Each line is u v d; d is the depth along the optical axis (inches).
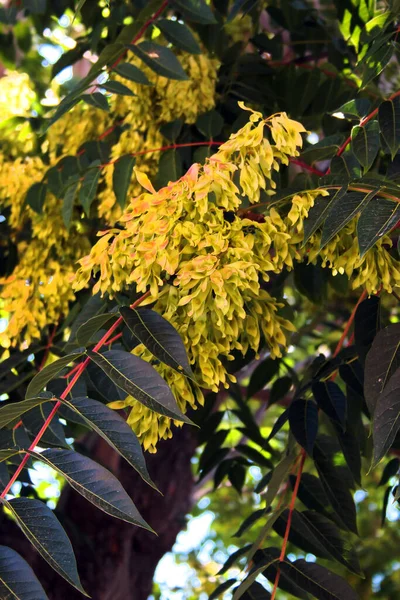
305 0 86.3
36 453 45.9
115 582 80.5
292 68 73.7
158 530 84.5
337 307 93.3
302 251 51.4
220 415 72.4
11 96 78.5
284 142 50.1
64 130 72.1
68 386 49.3
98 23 79.6
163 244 47.6
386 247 54.3
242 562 138.3
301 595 54.6
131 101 65.4
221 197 49.0
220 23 75.5
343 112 59.7
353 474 57.9
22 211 70.1
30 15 97.8
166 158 64.9
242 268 47.8
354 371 57.2
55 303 65.0
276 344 51.8
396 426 47.4
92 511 82.6
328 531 56.3
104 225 68.8
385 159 72.6
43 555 44.5
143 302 49.8
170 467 86.2
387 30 63.3
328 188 50.6
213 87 66.4
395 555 141.5
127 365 47.3
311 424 56.1
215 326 49.1
